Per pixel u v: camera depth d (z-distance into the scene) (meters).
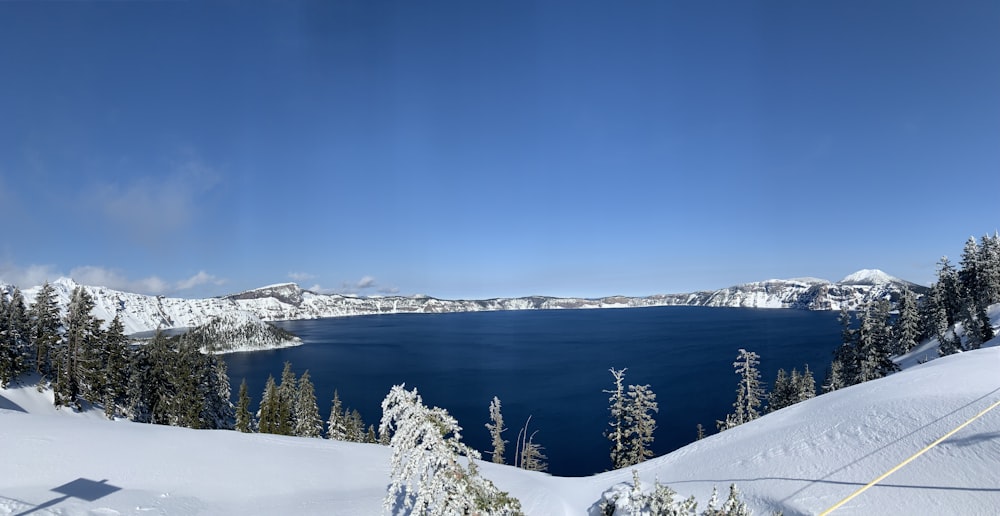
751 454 20.61
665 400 90.81
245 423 61.91
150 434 25.42
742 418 53.81
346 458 26.03
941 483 13.38
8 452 19.17
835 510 13.88
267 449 25.72
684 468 22.50
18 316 58.44
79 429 23.84
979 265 72.75
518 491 21.09
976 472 13.17
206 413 64.44
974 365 22.78
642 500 11.35
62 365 54.88
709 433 71.06
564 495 21.78
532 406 93.62
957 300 69.25
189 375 59.50
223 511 17.00
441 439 9.02
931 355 59.97
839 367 58.75
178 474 19.94
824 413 22.50
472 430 79.50
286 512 17.06
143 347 64.31
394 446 9.57
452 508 8.47
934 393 19.80
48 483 16.97
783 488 16.22
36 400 52.25
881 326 53.78
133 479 18.59
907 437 16.64
